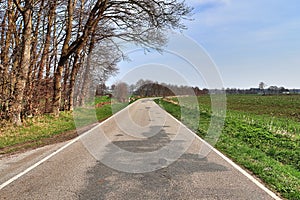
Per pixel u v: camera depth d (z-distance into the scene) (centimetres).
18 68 1466
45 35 2070
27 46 1493
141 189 559
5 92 1521
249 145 1051
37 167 713
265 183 599
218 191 549
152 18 1820
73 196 519
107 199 507
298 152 914
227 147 960
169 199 509
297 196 523
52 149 936
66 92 2261
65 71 2342
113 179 620
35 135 1245
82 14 2134
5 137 1166
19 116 1452
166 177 636
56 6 1973
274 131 1357
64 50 1967
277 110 3031
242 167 723
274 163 770
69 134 1277
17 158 820
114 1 1983
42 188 560
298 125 1747
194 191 548
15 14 1719
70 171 678
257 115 2456
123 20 1997
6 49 1638
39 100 1888
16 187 567
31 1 1459
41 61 1912
